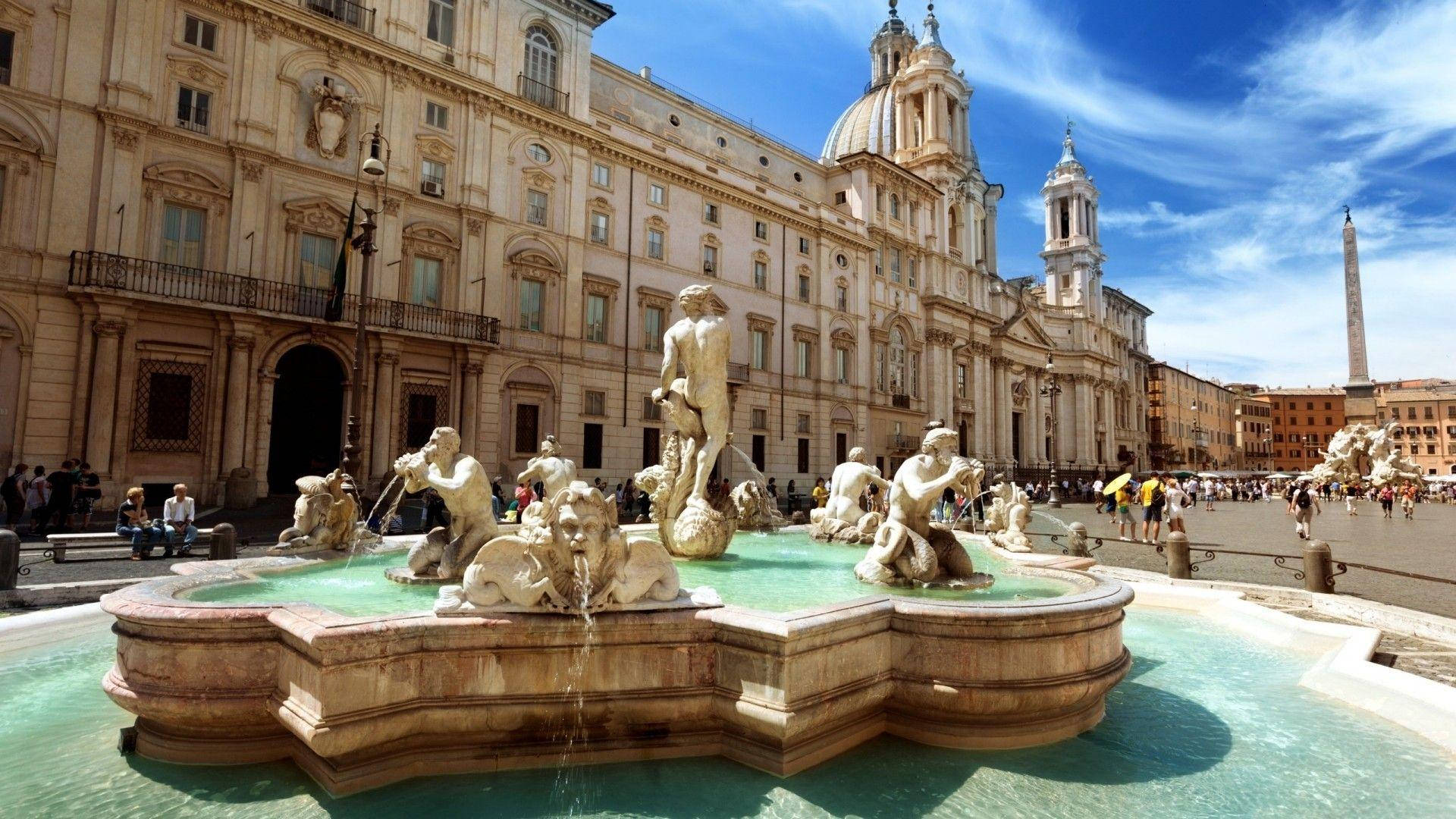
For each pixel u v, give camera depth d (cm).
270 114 2364
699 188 3691
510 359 2877
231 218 2267
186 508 1316
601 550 417
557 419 3028
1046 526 2633
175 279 2145
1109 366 7825
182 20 2225
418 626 382
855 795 390
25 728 464
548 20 3117
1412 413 10994
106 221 2056
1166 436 9294
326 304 2408
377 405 2502
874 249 4709
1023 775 424
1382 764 454
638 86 3881
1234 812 389
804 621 399
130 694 399
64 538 1192
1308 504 2127
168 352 2119
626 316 3316
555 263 3055
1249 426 11856
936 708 451
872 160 4738
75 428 1972
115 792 378
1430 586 1224
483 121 2858
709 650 426
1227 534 2406
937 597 545
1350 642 689
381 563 729
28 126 1980
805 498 3828
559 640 401
